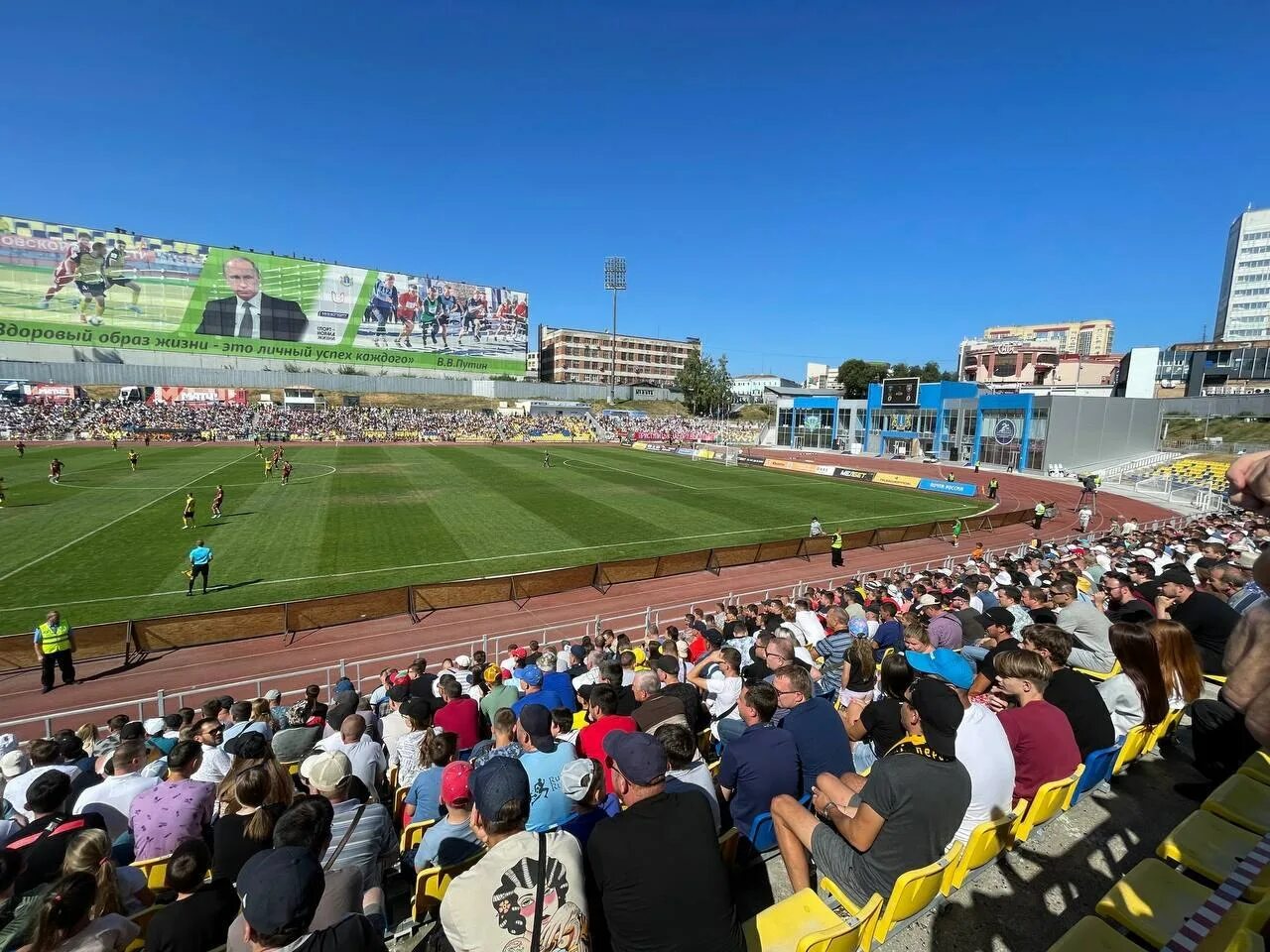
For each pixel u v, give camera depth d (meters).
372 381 97.00
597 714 6.22
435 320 102.31
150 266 82.38
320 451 61.72
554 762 5.16
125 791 5.79
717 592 20.50
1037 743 4.77
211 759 7.16
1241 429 60.59
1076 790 5.11
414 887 5.30
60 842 4.30
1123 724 5.98
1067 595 9.42
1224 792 4.71
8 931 3.43
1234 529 19.64
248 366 89.81
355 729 6.29
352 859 4.32
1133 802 5.42
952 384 65.75
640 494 39.03
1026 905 4.17
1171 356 80.62
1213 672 7.48
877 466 62.62
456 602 18.58
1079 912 4.13
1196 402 66.81
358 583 20.33
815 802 4.57
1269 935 2.93
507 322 109.06
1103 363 99.25
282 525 27.55
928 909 4.09
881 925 3.62
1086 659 7.98
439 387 101.94
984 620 10.16
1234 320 129.25
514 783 3.12
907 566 23.38
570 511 32.47
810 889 3.93
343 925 2.74
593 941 3.24
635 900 2.86
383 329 98.44
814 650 10.77
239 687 13.81
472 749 6.55
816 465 54.56
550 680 9.17
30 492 34.09
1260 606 1.89
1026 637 5.95
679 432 100.25
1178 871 4.16
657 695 6.83
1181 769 6.05
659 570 21.94
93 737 9.56
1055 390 90.38
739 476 50.94
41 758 6.62
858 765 6.03
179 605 18.05
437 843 4.62
